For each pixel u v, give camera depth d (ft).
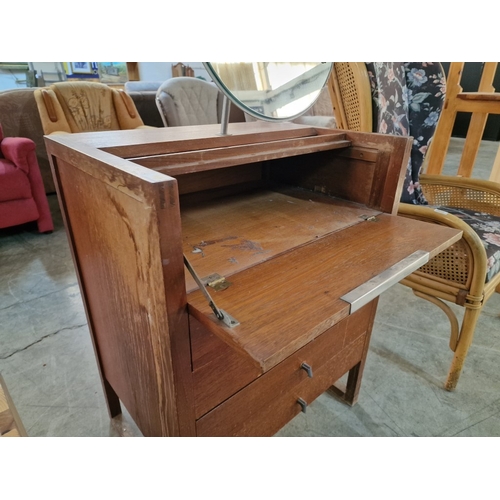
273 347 1.43
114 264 2.13
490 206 4.47
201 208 3.03
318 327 1.56
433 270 3.78
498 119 16.53
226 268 2.05
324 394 4.08
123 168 1.65
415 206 3.63
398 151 2.74
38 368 4.32
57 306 5.44
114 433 3.52
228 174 3.43
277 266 2.07
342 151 3.13
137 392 2.65
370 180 3.00
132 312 2.16
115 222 1.90
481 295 3.56
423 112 3.95
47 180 10.22
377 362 4.52
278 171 3.69
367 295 1.79
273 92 2.75
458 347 3.88
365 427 3.66
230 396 2.36
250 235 2.51
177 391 2.02
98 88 9.09
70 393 3.99
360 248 2.29
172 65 17.29
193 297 1.79
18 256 6.93
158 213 1.50
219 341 2.09
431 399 4.01
